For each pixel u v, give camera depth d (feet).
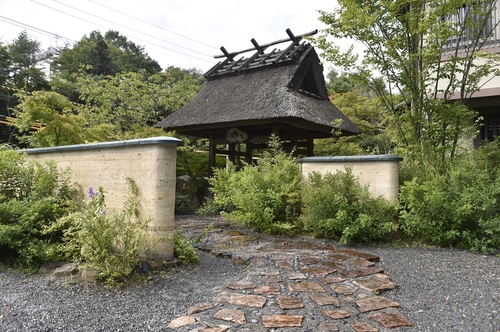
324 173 18.06
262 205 18.30
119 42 121.60
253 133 35.63
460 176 15.46
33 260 11.82
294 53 30.55
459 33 19.89
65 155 14.57
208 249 14.37
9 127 63.57
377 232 15.06
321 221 16.14
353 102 41.16
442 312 8.19
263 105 26.22
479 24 20.15
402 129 21.16
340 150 35.14
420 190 15.21
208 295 9.29
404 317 7.93
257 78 30.78
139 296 9.21
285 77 28.66
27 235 12.17
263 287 9.71
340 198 15.81
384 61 19.79
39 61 106.22
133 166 12.01
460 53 23.97
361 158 16.84
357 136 36.68
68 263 11.73
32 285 10.11
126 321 7.67
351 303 8.64
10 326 7.47
